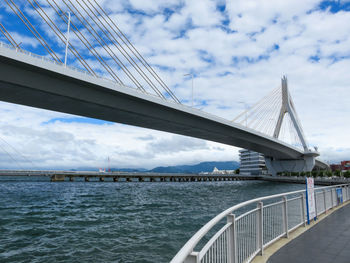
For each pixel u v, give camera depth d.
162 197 37.66
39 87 30.81
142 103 40.50
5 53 26.05
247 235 5.33
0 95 32.59
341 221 9.72
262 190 56.09
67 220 19.09
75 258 10.89
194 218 19.91
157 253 11.55
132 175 95.50
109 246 12.52
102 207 26.31
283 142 78.12
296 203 8.80
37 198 35.09
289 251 6.07
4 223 17.94
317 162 126.56
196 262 2.37
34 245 12.70
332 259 5.46
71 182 86.69
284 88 95.31
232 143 69.38
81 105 36.91
